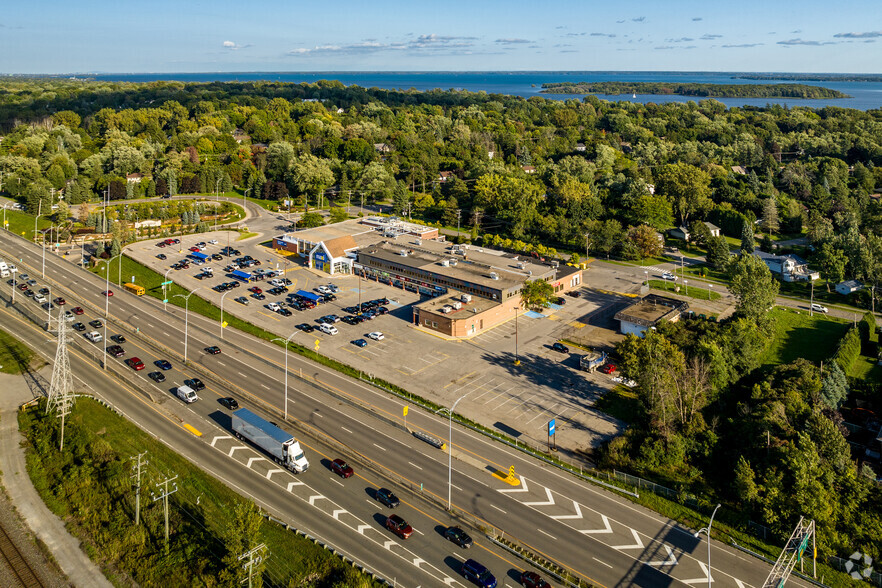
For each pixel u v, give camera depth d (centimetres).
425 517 6938
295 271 16638
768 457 7575
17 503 7150
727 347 10362
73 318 12794
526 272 14575
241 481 7481
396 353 11512
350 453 8150
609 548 6525
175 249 18238
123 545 6462
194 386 9862
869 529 6631
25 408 9219
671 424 8488
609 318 13512
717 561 6372
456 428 8919
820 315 14062
